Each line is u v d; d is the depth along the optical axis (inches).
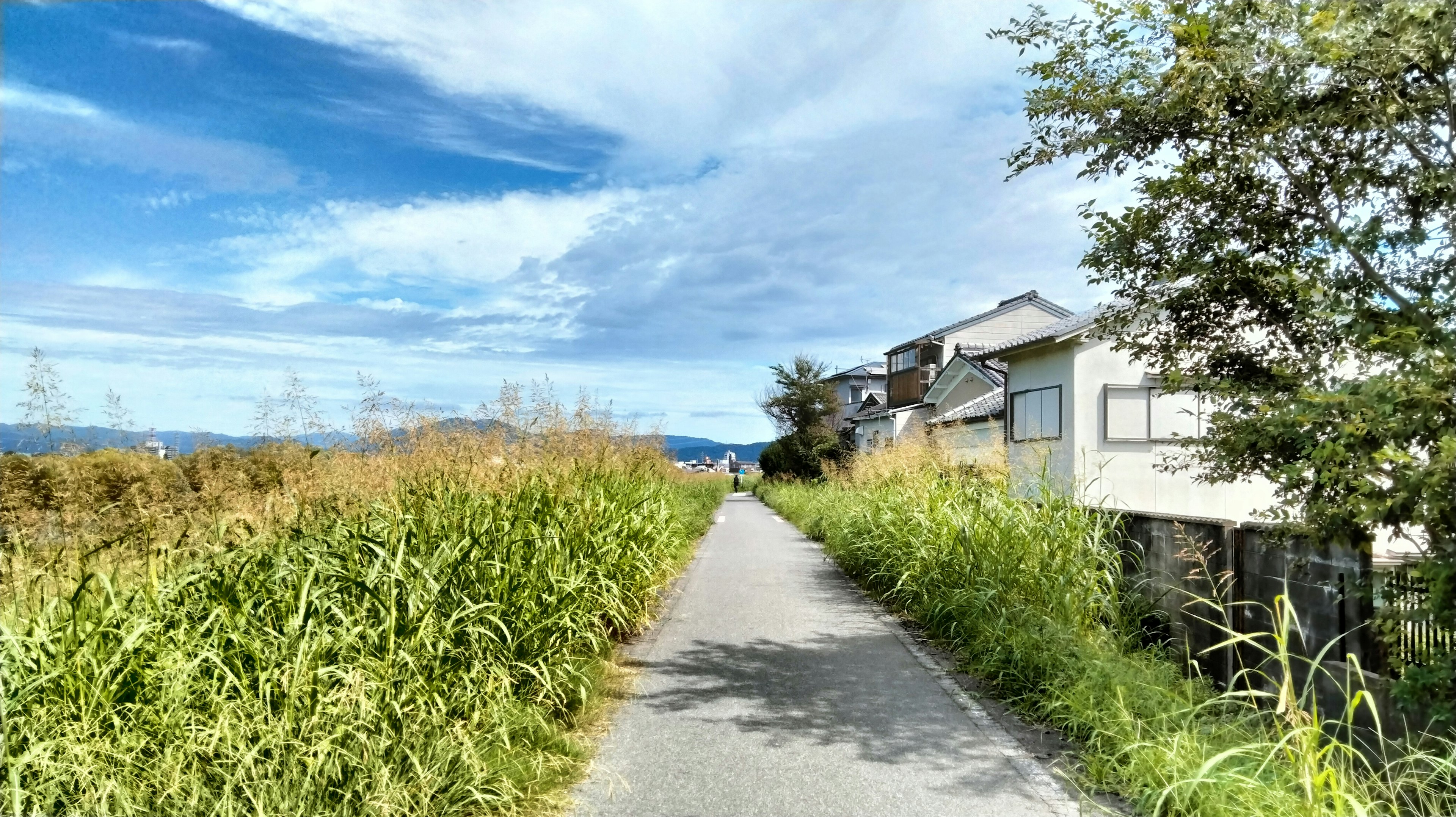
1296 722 129.3
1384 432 133.0
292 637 134.0
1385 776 153.4
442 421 257.4
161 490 191.0
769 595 373.4
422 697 138.5
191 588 149.3
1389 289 167.3
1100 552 256.8
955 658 249.0
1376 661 171.0
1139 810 138.9
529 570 197.5
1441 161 163.3
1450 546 135.5
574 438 326.0
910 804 143.3
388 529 183.2
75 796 113.5
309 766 117.1
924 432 530.6
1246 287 190.1
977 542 279.0
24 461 181.8
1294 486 159.8
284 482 202.1
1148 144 203.9
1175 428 643.5
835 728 184.7
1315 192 180.4
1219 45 170.7
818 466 1439.5
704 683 221.6
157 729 118.9
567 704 190.4
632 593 274.5
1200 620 216.2
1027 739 178.2
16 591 146.3
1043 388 698.8
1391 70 156.2
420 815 124.8
